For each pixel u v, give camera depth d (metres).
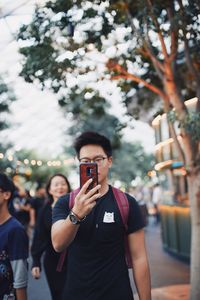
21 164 22.33
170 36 6.19
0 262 3.60
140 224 3.28
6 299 3.57
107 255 3.14
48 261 5.30
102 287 3.09
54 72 6.14
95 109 10.56
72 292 3.13
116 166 42.56
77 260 3.15
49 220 5.39
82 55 6.39
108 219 3.15
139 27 6.20
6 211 3.75
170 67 6.43
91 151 3.27
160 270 10.16
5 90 12.91
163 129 10.66
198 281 6.28
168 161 11.31
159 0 5.84
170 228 12.52
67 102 8.43
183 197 11.87
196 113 5.38
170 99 6.58
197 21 5.71
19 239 3.61
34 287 8.76
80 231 3.14
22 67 6.38
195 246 6.35
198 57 6.98
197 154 6.39
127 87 8.27
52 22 5.99
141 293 3.25
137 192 25.78
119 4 6.15
